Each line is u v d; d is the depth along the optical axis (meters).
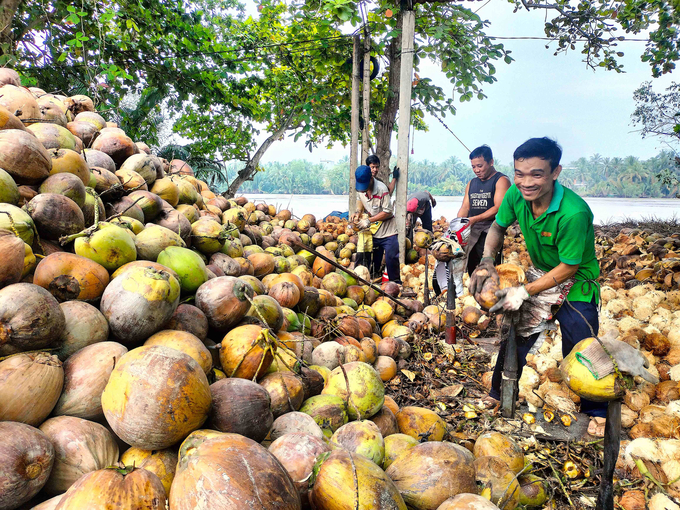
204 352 2.43
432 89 11.88
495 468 2.35
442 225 12.23
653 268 7.49
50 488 1.78
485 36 11.06
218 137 15.62
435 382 4.37
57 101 4.58
